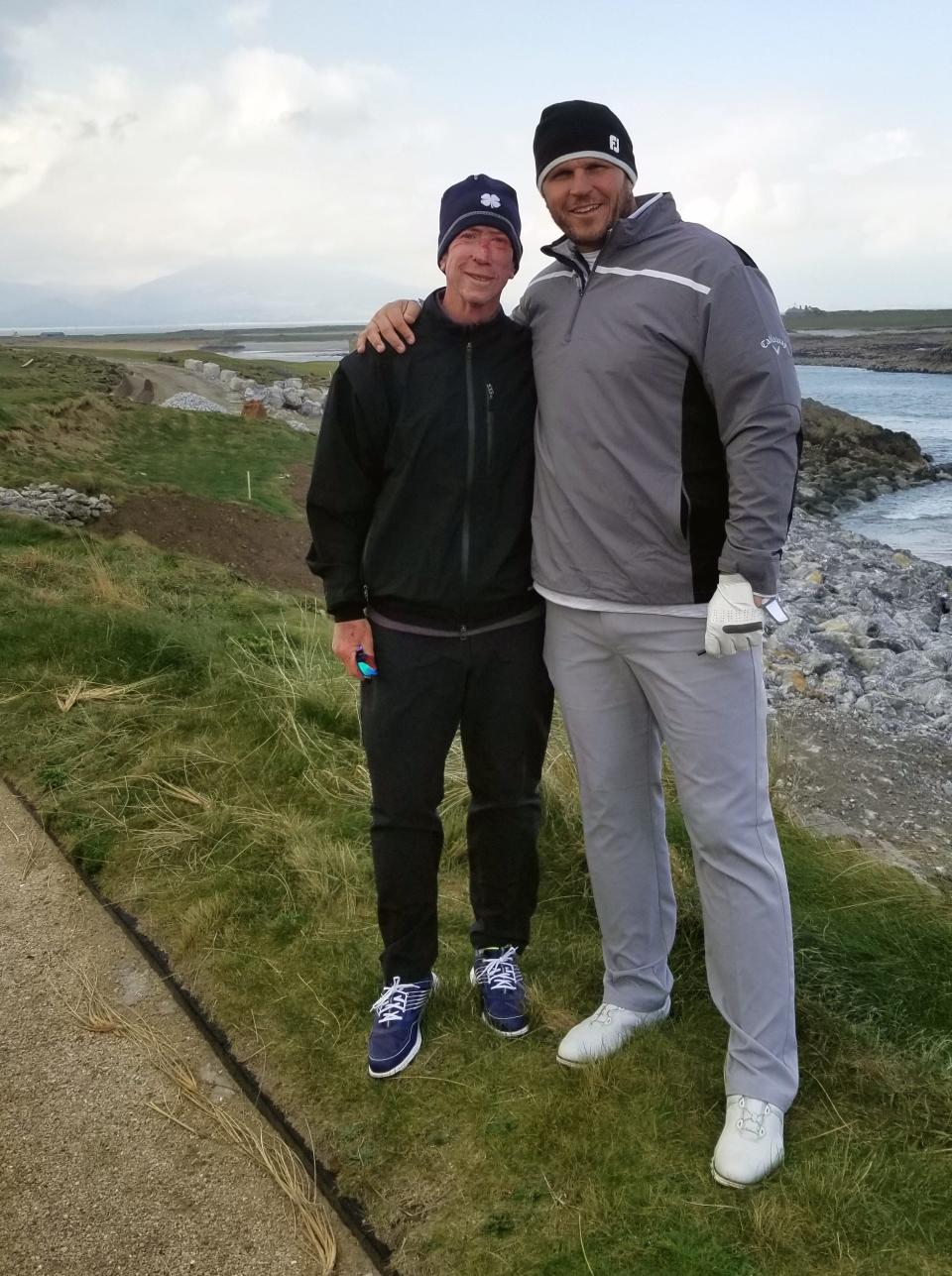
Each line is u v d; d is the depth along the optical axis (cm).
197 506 1902
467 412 215
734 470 190
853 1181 190
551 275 217
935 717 869
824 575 1683
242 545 1781
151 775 371
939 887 424
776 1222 180
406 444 216
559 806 345
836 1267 174
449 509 218
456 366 216
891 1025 246
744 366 186
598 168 194
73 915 290
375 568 226
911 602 1595
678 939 272
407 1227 185
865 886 346
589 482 204
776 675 939
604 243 202
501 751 235
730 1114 200
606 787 223
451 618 223
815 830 473
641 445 198
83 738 403
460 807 353
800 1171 193
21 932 281
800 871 350
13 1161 201
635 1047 227
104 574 748
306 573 1702
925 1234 180
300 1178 197
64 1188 194
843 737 666
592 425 200
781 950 206
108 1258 179
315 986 254
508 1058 228
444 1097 217
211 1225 186
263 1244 183
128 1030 239
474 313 215
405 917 233
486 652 227
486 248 206
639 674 213
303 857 311
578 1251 178
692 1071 222
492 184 209
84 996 253
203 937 275
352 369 217
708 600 201
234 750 398
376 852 232
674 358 193
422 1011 239
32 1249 181
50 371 4341
